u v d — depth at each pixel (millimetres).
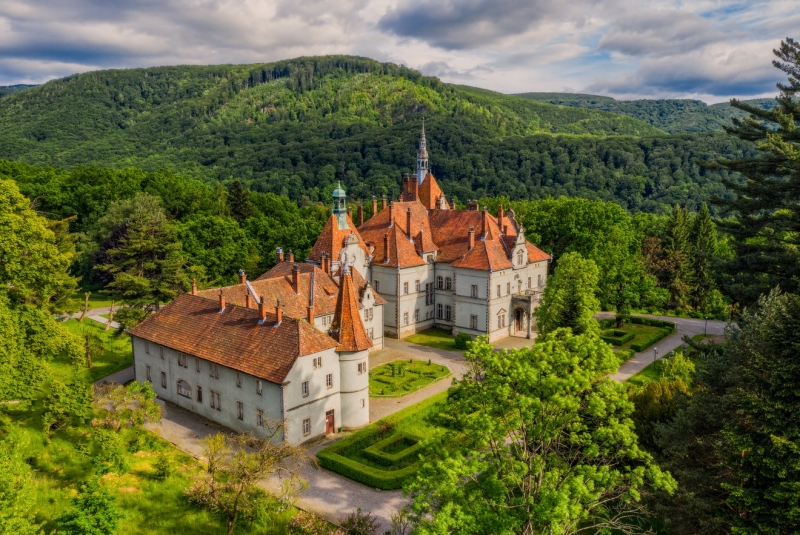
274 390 57281
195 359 65625
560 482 34750
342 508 48625
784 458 33562
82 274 121562
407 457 55781
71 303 85375
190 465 54531
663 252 127188
